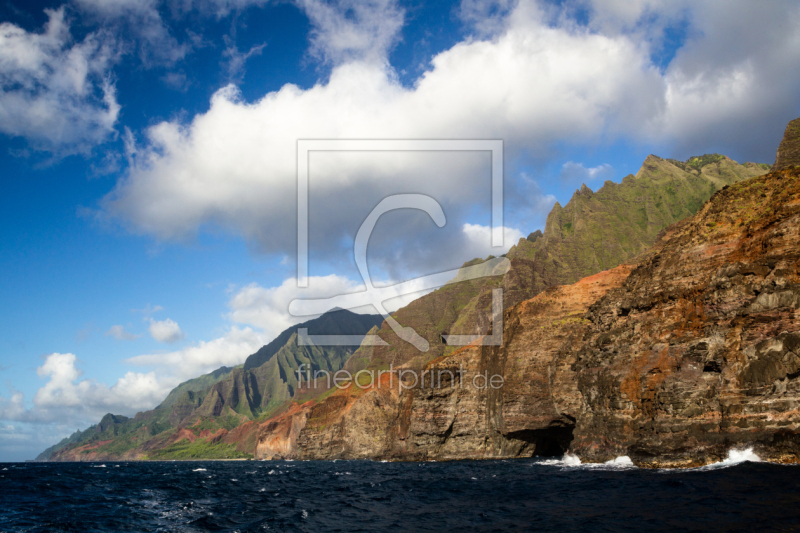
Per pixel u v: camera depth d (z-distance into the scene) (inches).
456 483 2124.8
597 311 2655.0
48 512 1656.0
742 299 1750.7
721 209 2102.6
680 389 1766.7
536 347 3558.1
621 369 2226.9
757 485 1199.6
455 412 4244.6
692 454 1685.5
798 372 1471.5
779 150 3117.6
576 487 1583.4
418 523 1250.0
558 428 3432.6
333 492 2085.4
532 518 1178.0
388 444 5876.0
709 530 890.7
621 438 2144.4
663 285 2156.7
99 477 3767.2
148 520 1445.6
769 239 1750.7
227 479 3233.3
